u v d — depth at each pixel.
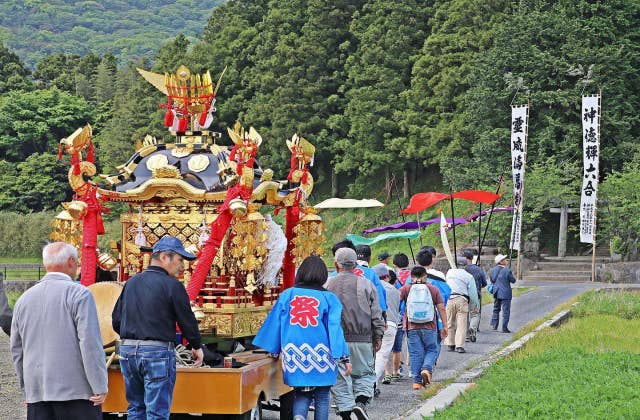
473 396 11.43
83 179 9.52
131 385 7.85
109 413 9.39
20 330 7.15
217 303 9.28
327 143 62.38
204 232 9.43
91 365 6.97
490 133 47.09
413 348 12.99
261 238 9.48
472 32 55.22
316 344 8.80
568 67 46.75
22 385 7.21
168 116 10.18
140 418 7.89
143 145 10.29
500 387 11.86
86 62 104.25
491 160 47.41
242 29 69.19
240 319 9.41
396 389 13.33
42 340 7.03
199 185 9.60
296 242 10.61
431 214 53.94
